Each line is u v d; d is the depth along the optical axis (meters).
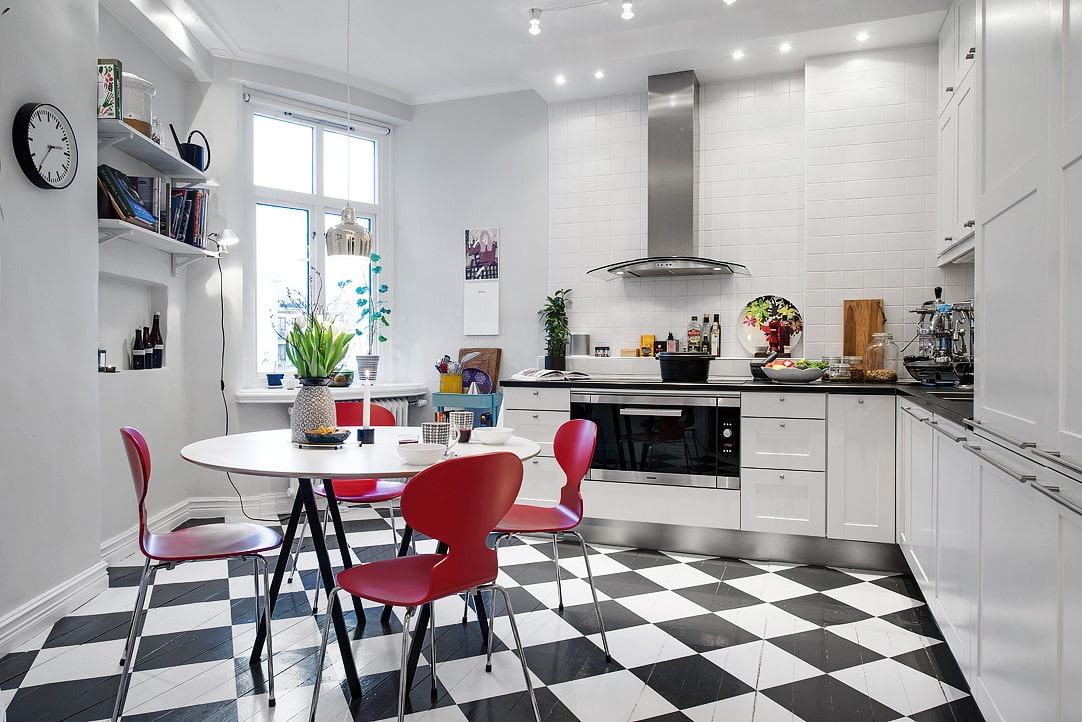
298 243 4.65
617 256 4.49
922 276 3.71
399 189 5.07
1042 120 1.32
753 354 4.17
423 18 3.81
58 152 2.50
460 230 4.92
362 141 4.98
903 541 3.02
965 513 1.88
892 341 3.68
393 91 4.88
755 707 1.97
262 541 2.07
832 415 3.28
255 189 4.38
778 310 4.12
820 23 3.55
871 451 3.21
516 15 3.78
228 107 4.16
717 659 2.29
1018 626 1.41
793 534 3.35
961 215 3.12
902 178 3.74
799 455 3.34
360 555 3.41
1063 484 1.16
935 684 2.12
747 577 3.15
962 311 3.38
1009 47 1.55
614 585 3.03
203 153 3.86
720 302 4.25
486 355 4.77
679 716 1.92
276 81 4.32
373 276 4.97
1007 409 1.52
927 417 2.47
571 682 2.12
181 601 2.76
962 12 3.10
